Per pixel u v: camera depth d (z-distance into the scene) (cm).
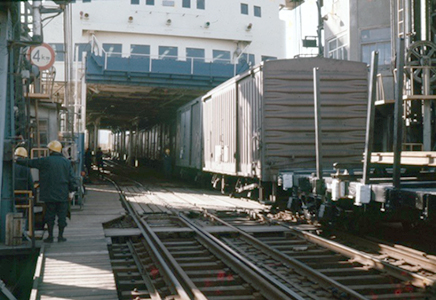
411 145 1558
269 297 585
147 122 4662
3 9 780
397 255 795
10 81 876
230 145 1712
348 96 1403
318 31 2464
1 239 867
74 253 795
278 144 1371
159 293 614
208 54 3347
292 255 838
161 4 3228
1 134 790
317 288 624
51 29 2997
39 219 1144
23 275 823
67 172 901
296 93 1380
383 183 844
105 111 4359
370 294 621
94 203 1603
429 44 1578
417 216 811
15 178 972
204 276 714
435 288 595
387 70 2155
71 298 554
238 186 1738
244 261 756
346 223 1011
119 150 7219
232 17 3369
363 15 2238
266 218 1216
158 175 3672
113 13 3138
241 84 1602
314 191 971
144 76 2772
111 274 663
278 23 3544
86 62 2684
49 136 1420
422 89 1570
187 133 2644
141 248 912
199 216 1331
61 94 2828
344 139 1395
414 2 1648
